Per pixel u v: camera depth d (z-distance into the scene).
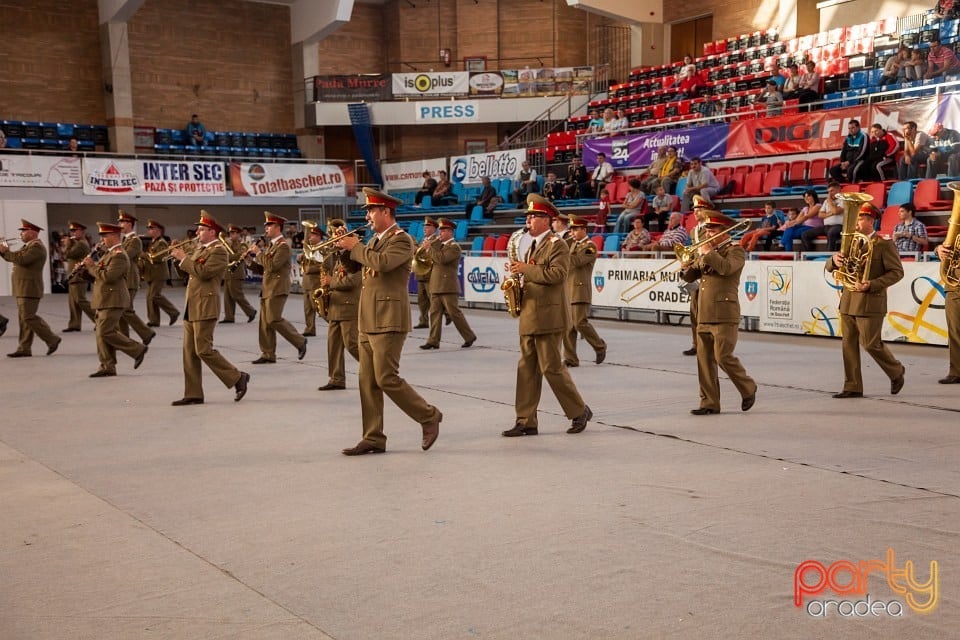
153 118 29.84
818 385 9.62
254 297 24.20
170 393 9.82
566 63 31.56
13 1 27.62
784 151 19.38
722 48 26.62
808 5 25.28
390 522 5.19
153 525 5.21
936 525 4.98
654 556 4.57
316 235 12.42
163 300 17.27
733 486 5.81
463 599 4.09
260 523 5.21
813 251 15.60
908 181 16.02
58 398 9.57
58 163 25.30
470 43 31.77
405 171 29.55
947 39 20.45
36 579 4.41
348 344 9.76
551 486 5.88
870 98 18.95
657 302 16.25
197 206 29.91
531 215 7.21
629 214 19.39
